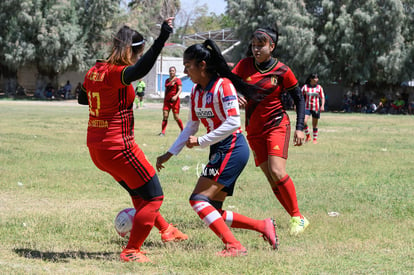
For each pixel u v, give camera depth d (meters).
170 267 5.84
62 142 18.44
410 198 9.88
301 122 7.51
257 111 7.47
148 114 38.22
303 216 7.78
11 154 14.97
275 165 7.40
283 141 7.47
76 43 64.06
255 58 7.36
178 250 6.50
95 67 5.93
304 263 6.00
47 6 63.25
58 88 70.94
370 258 6.27
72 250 6.55
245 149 6.33
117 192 10.36
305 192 10.41
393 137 22.95
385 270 5.79
